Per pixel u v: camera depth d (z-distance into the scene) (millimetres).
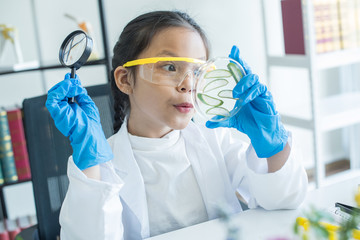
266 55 2674
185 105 995
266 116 1020
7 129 2111
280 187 1029
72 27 2578
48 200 1255
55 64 2143
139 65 1012
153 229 1140
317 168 2408
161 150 1151
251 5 2916
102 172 1037
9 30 2195
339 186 1128
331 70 3215
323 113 2484
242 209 1348
